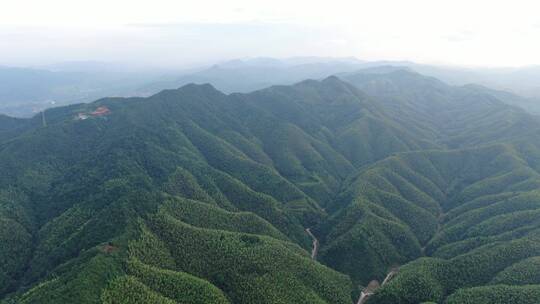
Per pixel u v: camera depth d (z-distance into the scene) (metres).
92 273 162.12
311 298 195.50
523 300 192.38
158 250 197.12
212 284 184.75
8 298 190.88
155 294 161.88
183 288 172.88
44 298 153.88
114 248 184.50
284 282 199.38
